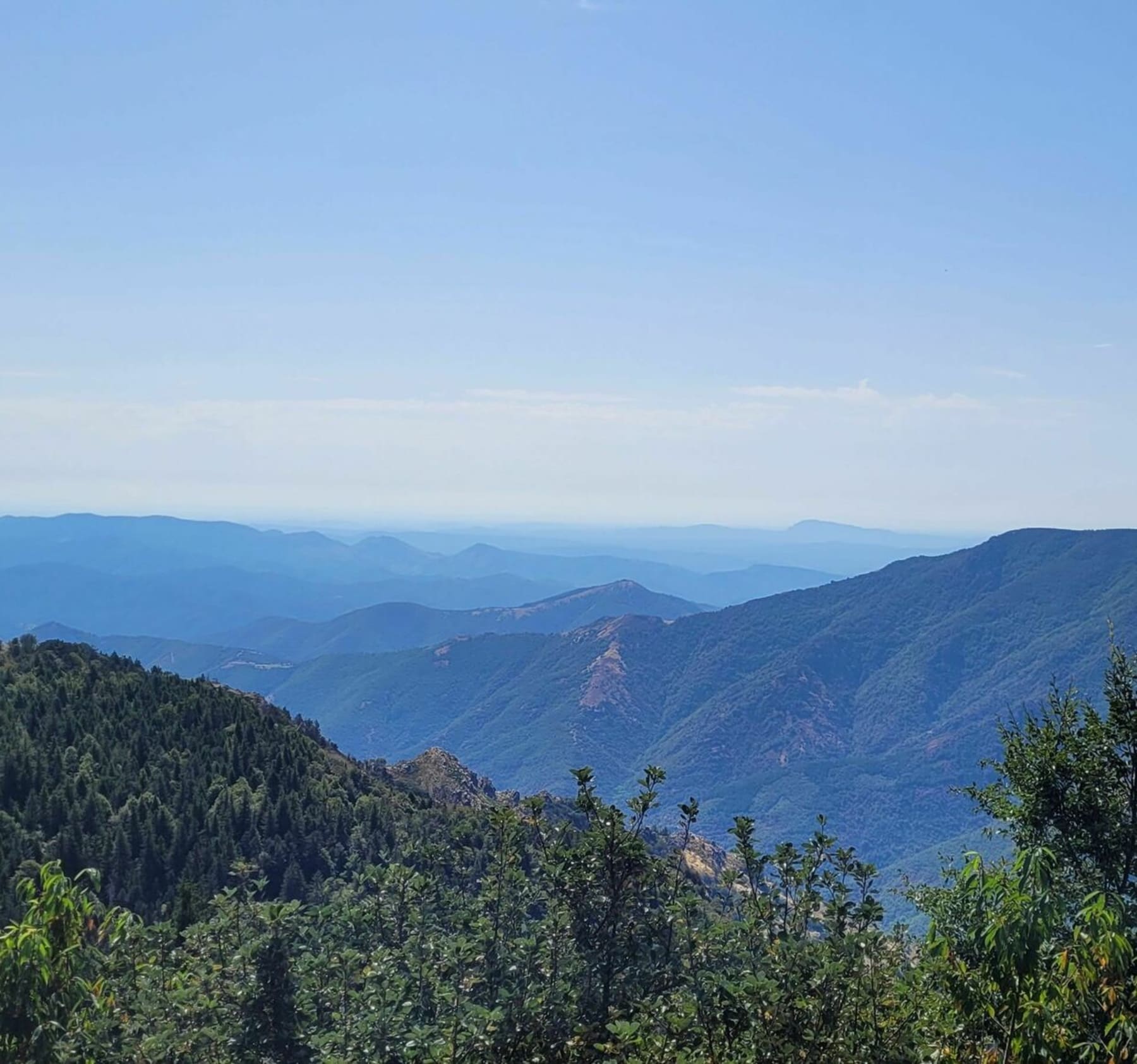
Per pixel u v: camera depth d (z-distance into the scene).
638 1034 18.22
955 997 14.09
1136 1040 12.50
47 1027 13.14
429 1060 19.88
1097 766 20.55
